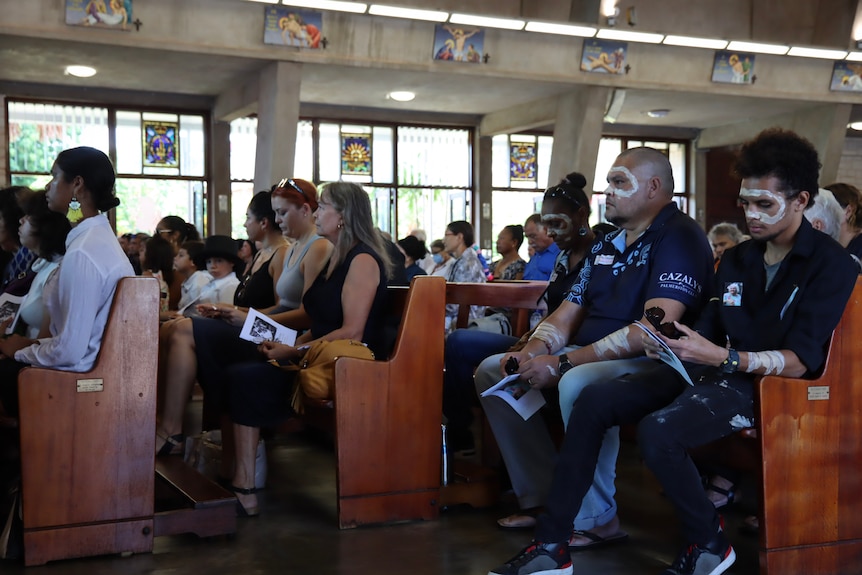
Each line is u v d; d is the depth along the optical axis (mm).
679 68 11109
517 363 3020
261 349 3330
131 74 10023
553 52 10430
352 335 3371
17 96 10430
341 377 3162
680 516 2574
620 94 11016
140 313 2881
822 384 2607
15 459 3605
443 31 9859
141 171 11141
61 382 2779
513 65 10320
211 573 2736
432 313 3312
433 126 12781
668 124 13953
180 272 5910
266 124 9719
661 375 2764
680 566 2596
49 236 3404
